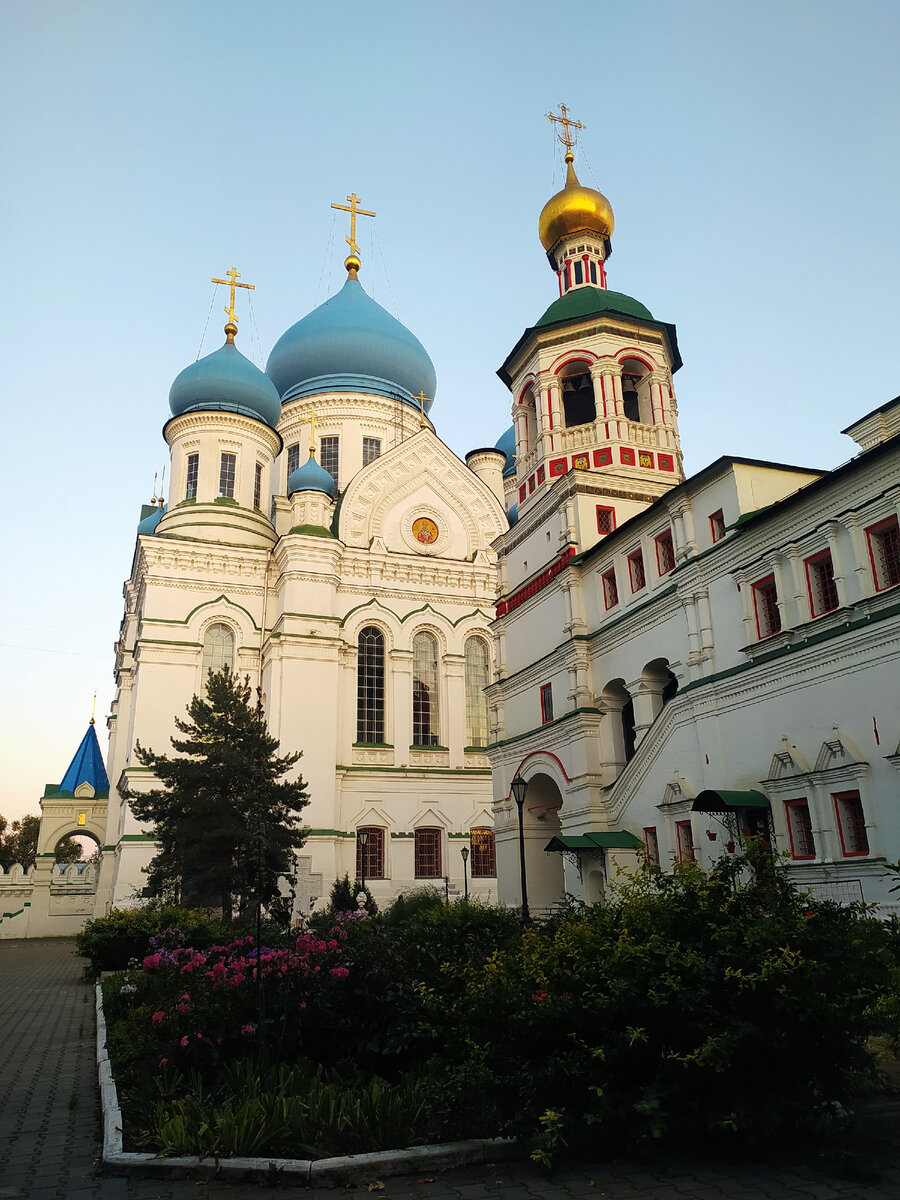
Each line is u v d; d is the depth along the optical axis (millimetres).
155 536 45375
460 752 47031
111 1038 14148
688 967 8492
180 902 31422
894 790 17219
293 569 44906
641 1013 8562
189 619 44938
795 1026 8297
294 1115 8938
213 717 31812
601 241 38812
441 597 49406
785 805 19844
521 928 14414
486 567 50812
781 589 20688
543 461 32969
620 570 27656
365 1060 11320
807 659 19594
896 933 11320
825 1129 8602
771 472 23203
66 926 56469
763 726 20750
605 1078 8539
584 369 34469
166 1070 10617
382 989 11711
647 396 33969
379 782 44750
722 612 22750
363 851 43750
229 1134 8531
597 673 28359
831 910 9117
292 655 43344
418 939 13344
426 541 50812
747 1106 8211
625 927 9406
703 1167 8172
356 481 49750
